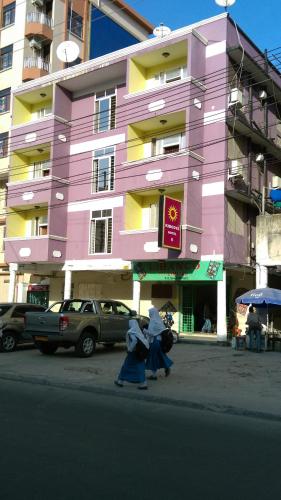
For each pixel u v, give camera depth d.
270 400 9.73
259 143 25.28
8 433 7.02
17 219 28.31
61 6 34.59
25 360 15.67
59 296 28.83
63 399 9.96
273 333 19.81
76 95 27.69
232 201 22.88
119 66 25.02
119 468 5.57
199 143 22.42
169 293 24.47
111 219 24.95
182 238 21.39
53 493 4.78
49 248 25.53
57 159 26.52
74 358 16.22
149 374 13.00
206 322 23.80
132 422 8.01
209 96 22.77
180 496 4.79
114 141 25.42
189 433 7.38
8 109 32.69
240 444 6.81
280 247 19.94
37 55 33.59
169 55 23.89
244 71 24.09
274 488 5.07
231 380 12.16
